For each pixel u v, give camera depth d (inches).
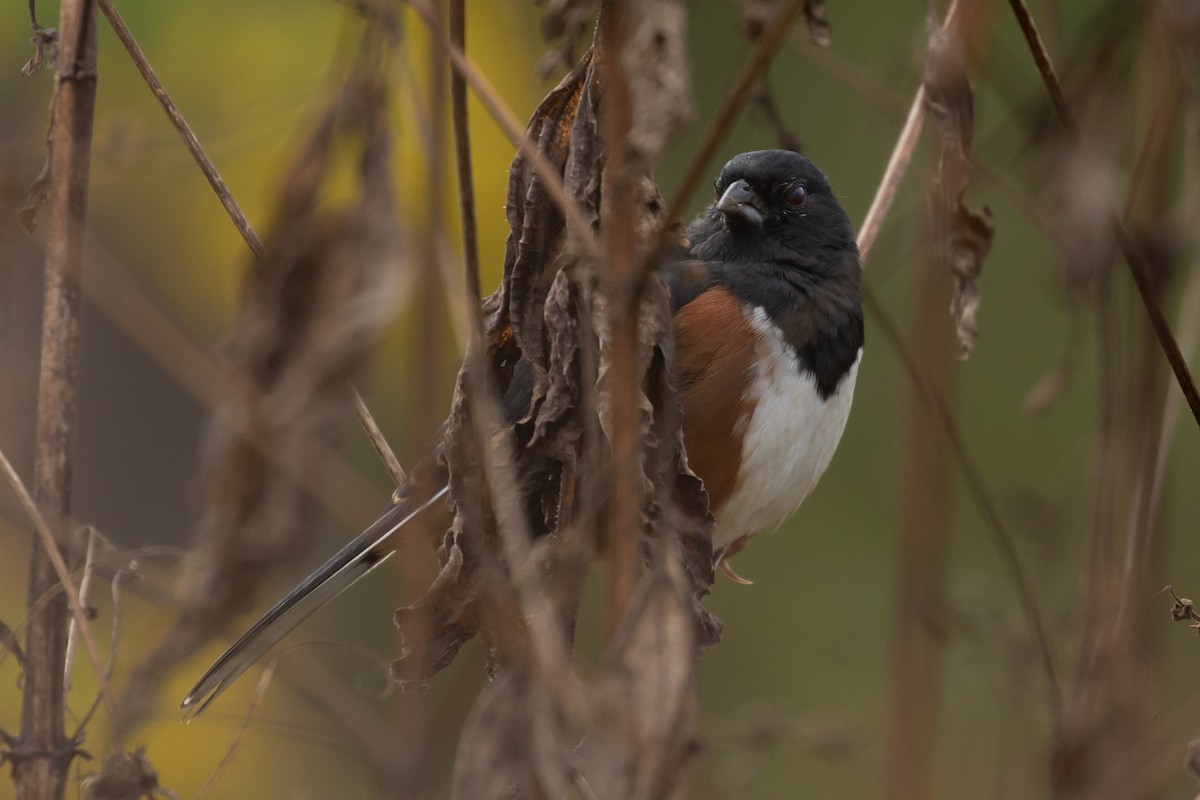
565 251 183.5
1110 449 214.7
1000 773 278.1
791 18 163.2
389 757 189.2
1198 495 520.1
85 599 223.5
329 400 246.7
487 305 219.3
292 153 258.2
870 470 588.7
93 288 228.4
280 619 263.3
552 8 175.3
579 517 195.2
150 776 208.4
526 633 175.0
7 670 370.6
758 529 327.6
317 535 261.3
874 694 564.1
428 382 189.0
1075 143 201.3
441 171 190.4
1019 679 279.9
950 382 225.6
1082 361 579.8
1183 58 193.9
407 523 197.3
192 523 611.8
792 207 318.3
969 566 536.1
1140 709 211.3
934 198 224.7
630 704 161.5
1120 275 225.1
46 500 224.5
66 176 227.6
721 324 303.3
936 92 217.5
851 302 319.9
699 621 201.3
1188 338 214.1
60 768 217.5
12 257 239.3
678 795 160.4
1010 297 585.0
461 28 185.5
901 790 215.5
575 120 196.4
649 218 191.3
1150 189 218.7
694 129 542.3
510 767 167.6
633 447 176.7
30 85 403.2
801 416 309.4
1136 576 213.3
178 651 253.3
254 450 253.1
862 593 586.2
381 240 251.9
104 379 604.4
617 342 175.9
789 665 582.6
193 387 234.1
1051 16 224.1
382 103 254.5
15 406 280.8
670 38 160.6
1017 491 320.5
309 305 253.3
